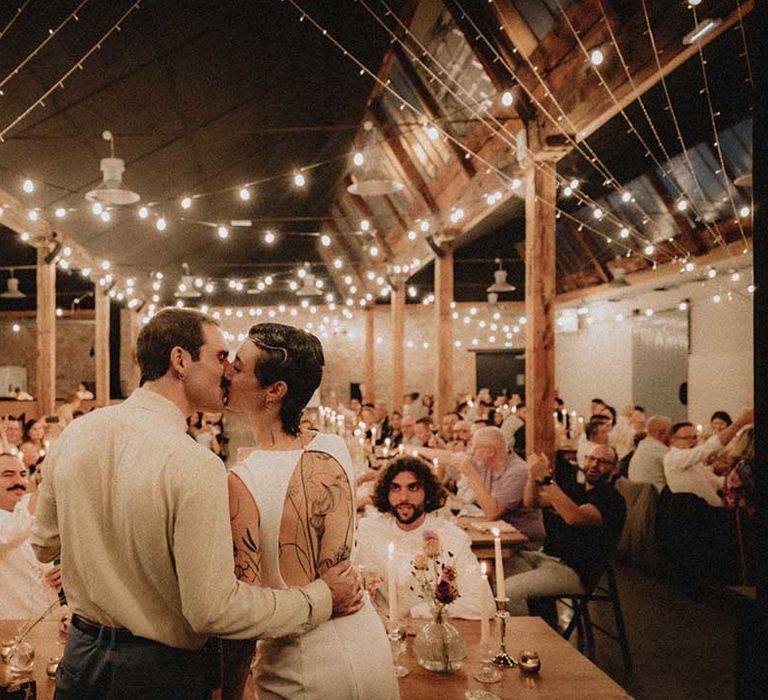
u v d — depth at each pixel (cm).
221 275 1484
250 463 147
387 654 152
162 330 147
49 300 818
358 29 568
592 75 462
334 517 147
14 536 292
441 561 263
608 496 383
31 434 655
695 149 758
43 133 521
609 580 398
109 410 147
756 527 191
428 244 927
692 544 516
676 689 368
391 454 684
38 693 189
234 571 136
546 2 487
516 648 223
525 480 431
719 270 880
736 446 506
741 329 857
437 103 731
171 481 133
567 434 1074
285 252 1429
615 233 1070
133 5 414
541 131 528
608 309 1253
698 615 482
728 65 493
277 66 569
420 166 913
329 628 146
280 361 148
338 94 687
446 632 206
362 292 1608
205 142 654
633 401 1156
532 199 542
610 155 792
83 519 139
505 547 393
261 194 927
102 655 139
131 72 485
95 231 875
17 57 416
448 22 603
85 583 140
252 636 132
